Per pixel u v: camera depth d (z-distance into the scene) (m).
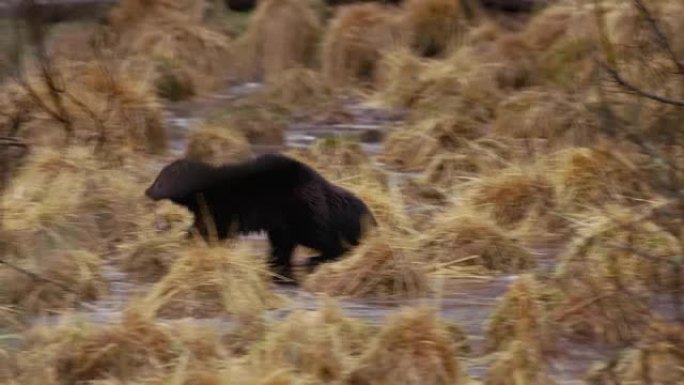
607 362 17.19
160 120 31.23
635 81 26.56
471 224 22.84
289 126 35.12
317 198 21.75
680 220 19.20
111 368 16.95
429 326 17.00
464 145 30.31
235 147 31.00
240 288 19.77
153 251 22.16
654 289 20.44
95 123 29.22
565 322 18.98
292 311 19.02
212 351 17.34
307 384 16.39
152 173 28.20
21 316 19.42
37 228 22.89
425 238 22.97
